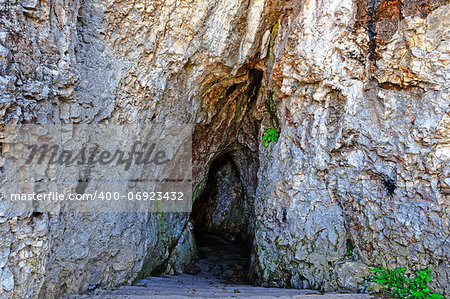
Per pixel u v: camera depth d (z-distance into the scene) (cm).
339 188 436
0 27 209
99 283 337
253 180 831
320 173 459
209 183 942
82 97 309
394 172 381
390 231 382
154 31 378
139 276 430
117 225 363
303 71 458
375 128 398
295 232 471
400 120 376
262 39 528
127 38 356
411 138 364
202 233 924
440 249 342
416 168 362
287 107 514
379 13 383
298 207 478
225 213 942
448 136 336
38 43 244
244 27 485
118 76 351
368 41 400
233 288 447
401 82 372
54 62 257
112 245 354
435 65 344
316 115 464
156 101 413
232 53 497
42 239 243
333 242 432
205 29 433
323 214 450
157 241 498
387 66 380
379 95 392
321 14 429
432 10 346
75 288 305
